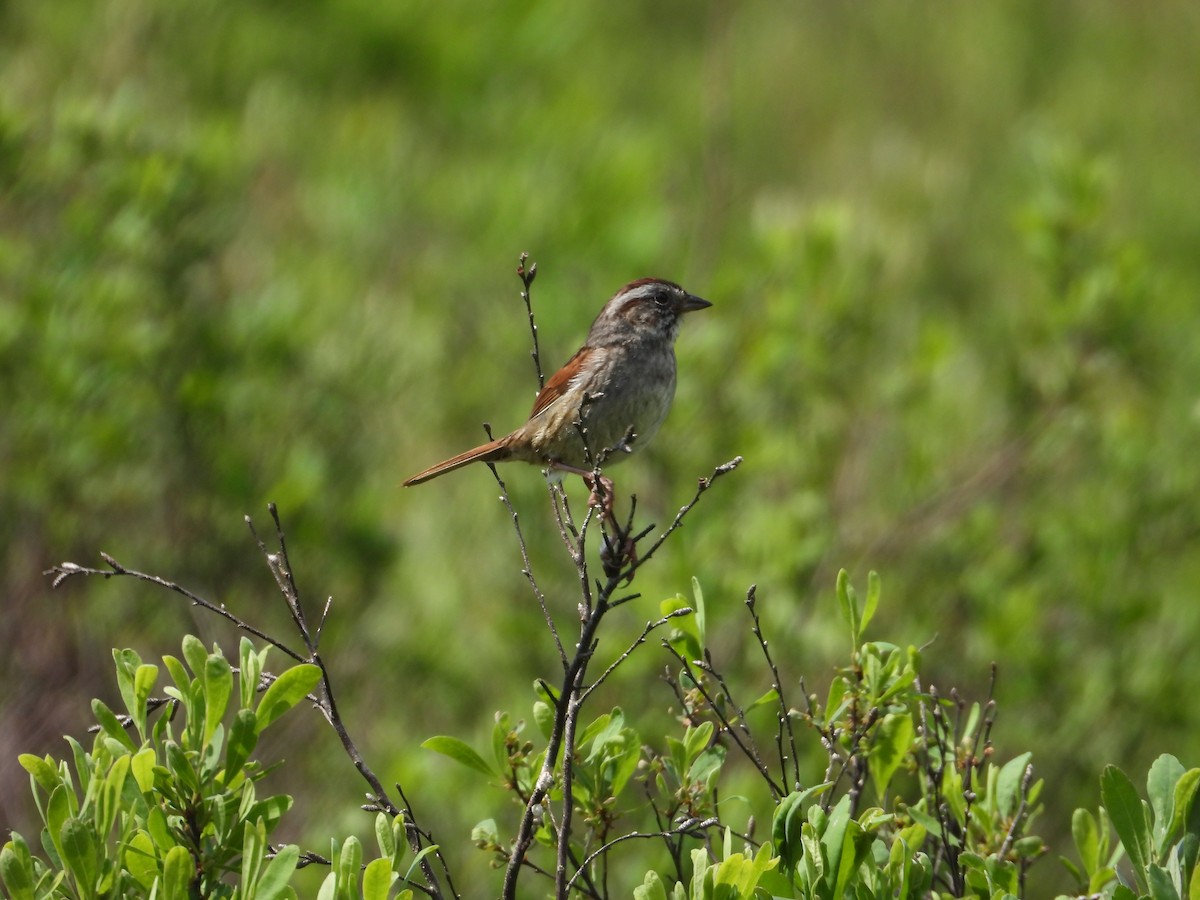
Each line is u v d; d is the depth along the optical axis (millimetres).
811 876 5141
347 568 12273
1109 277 12344
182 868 4852
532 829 5785
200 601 5801
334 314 13508
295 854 4910
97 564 11672
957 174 19875
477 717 11727
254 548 12008
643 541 11648
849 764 6480
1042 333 12859
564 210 15391
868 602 6355
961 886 5887
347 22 19969
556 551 12289
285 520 11969
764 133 21625
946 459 12883
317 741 11133
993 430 13055
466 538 13070
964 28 23875
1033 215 12922
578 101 19688
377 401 13086
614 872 9688
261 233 15133
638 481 12203
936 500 12438
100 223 12039
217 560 11969
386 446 13547
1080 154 13250
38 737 10922
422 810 10289
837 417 12719
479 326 14688
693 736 6137
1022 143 21203
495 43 20781
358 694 11812
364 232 15797
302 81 19562
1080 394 12555
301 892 9414
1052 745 11195
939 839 6113
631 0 24562
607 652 10977
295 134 17516
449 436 14250
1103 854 6102
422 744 6129
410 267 15477
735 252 16344
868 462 12719
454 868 9938
